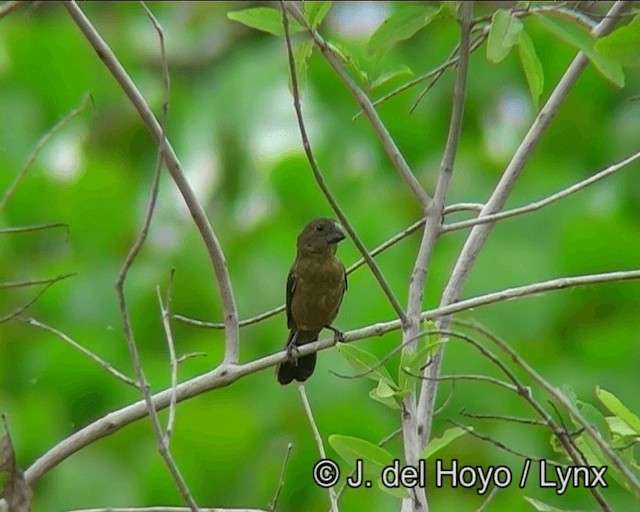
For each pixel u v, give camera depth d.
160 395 8.48
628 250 14.85
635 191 16.78
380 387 7.71
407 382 7.77
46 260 15.81
